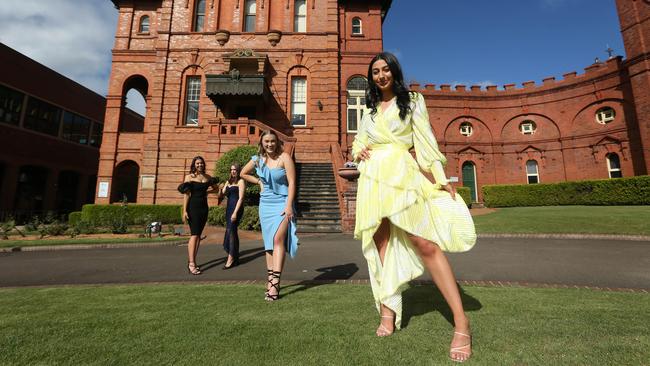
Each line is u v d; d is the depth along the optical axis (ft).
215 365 5.74
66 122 79.15
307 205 40.22
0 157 63.05
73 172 81.82
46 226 37.93
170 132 56.49
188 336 7.09
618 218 33.63
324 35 61.72
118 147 59.00
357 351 6.22
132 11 63.16
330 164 54.34
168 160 55.42
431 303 9.46
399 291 7.40
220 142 50.19
